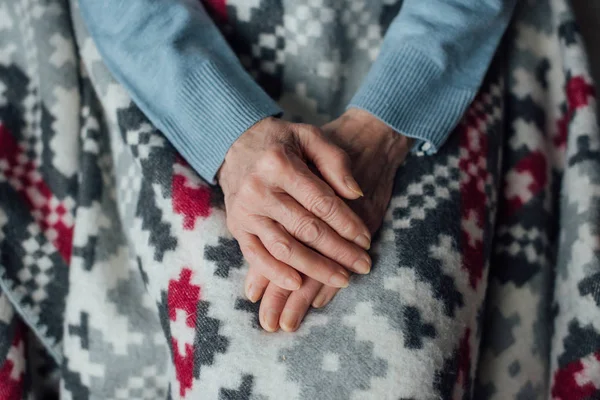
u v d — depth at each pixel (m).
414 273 0.71
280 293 0.70
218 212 0.75
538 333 0.81
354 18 0.85
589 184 0.82
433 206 0.75
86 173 0.84
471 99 0.80
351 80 0.87
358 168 0.75
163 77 0.78
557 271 0.82
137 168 0.82
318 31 0.84
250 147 0.74
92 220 0.83
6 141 0.85
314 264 0.69
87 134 0.85
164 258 0.75
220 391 0.69
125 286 0.82
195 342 0.71
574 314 0.78
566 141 0.87
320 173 0.72
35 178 0.86
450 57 0.79
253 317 0.71
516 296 0.81
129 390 0.82
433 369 0.68
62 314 0.84
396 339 0.69
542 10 0.91
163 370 0.82
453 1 0.81
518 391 0.79
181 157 0.79
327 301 0.71
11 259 0.83
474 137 0.81
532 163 0.85
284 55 0.85
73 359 0.82
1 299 0.83
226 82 0.77
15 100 0.87
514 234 0.83
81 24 0.88
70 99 0.87
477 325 0.75
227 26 0.85
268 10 0.84
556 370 0.77
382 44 0.83
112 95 0.83
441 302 0.71
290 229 0.69
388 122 0.77
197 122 0.77
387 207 0.76
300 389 0.68
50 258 0.85
